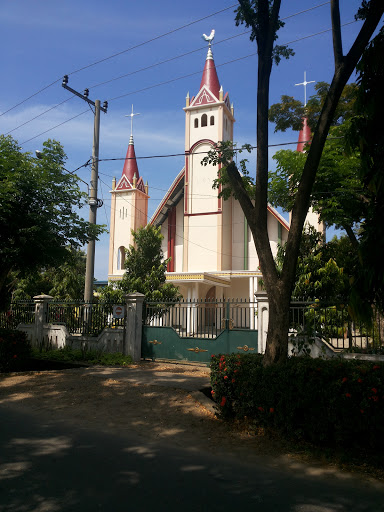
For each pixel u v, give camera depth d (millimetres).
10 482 4398
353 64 6426
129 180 34781
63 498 4020
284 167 14383
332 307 9609
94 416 7270
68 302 15711
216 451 5590
